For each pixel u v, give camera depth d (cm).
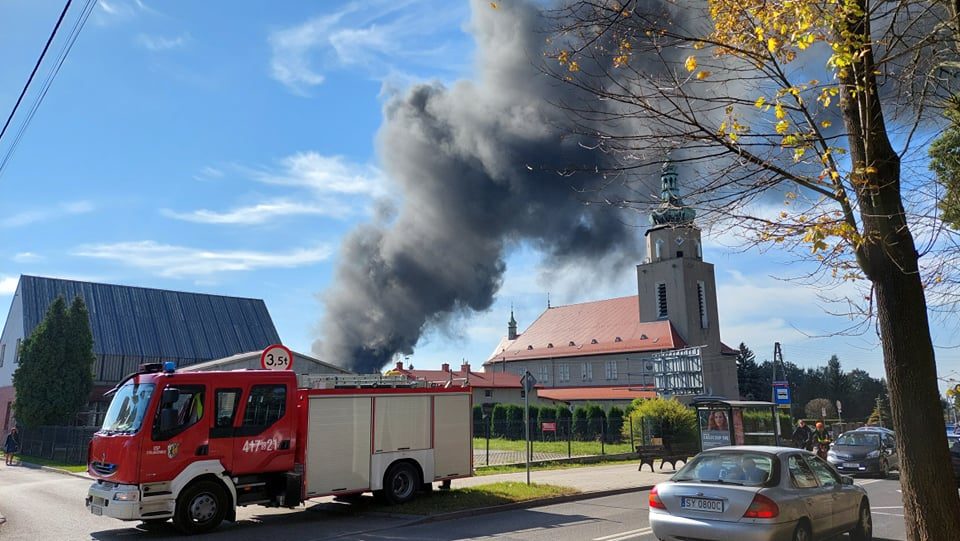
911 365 493
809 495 829
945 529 473
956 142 531
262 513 1332
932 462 482
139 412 1120
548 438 3822
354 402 1320
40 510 1413
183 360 4909
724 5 519
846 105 522
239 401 1193
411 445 1385
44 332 3538
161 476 1094
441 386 1459
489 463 2394
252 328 5506
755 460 839
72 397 3509
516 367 9131
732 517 769
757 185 541
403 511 1269
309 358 3369
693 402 2320
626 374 7812
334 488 1266
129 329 4856
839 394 12475
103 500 1097
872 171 478
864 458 2042
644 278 7850
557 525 1155
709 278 7731
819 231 481
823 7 486
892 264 501
